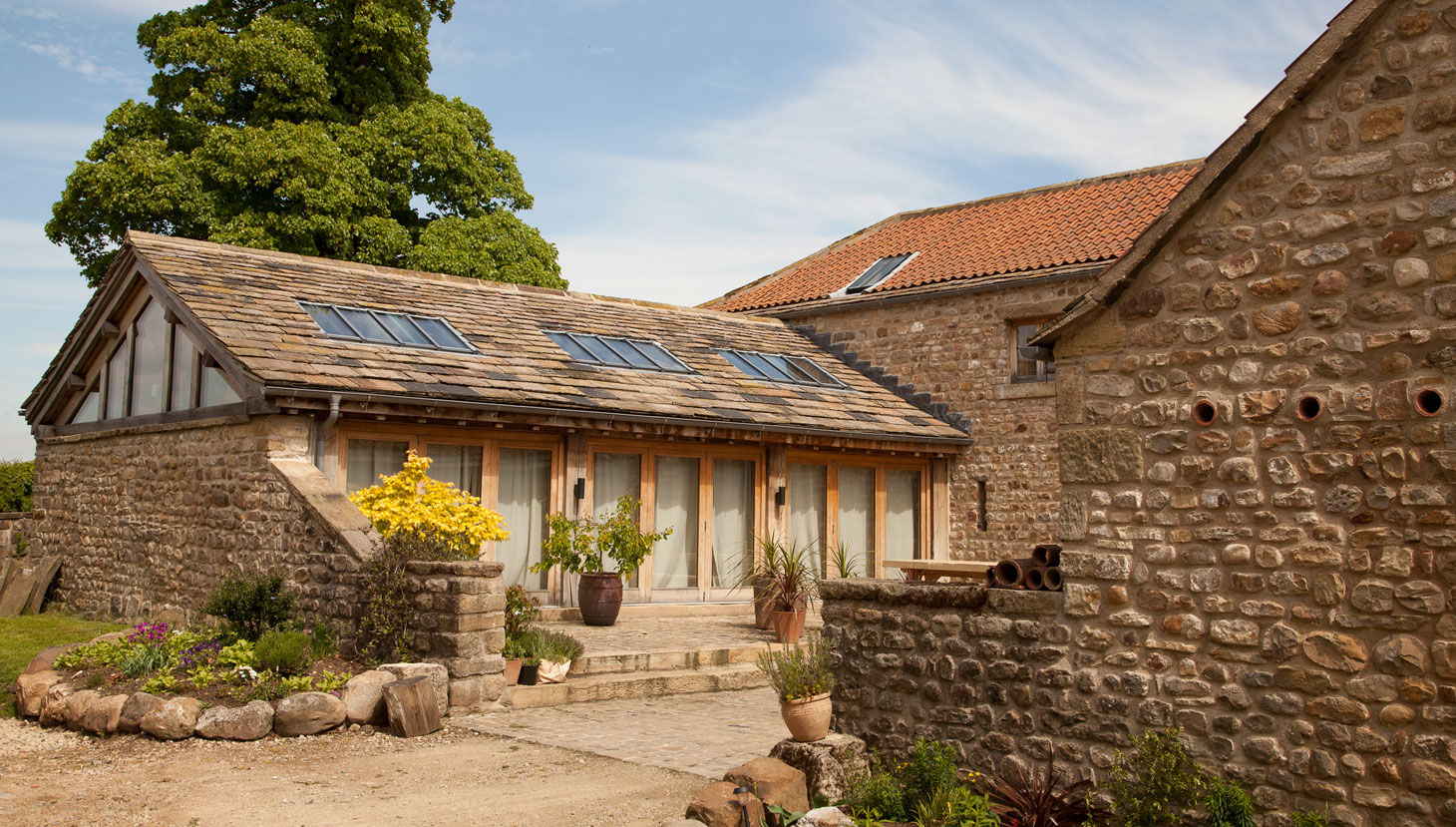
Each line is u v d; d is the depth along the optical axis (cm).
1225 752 579
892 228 2114
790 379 1645
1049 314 1577
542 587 1303
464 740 804
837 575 1552
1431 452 528
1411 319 541
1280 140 591
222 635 959
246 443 1109
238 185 1970
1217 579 591
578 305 1664
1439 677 516
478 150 2311
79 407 1529
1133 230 1577
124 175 1925
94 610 1395
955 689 688
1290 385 576
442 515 1028
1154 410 624
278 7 2181
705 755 765
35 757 736
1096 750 624
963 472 1672
